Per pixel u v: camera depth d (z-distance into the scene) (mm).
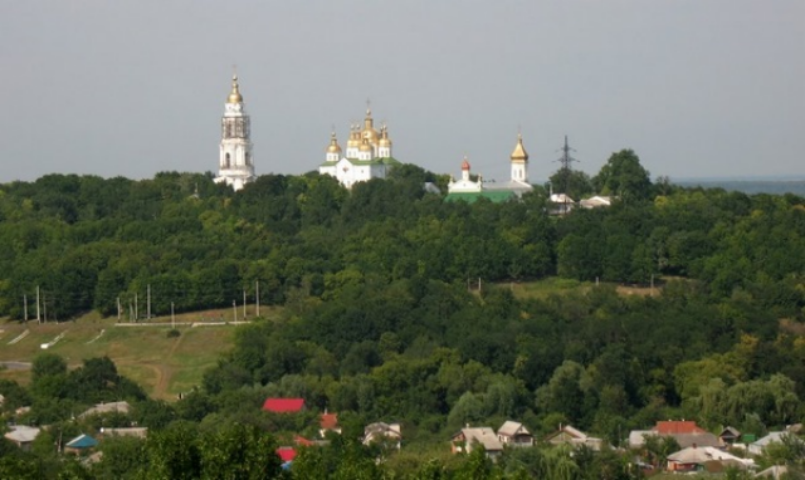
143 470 197875
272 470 189500
